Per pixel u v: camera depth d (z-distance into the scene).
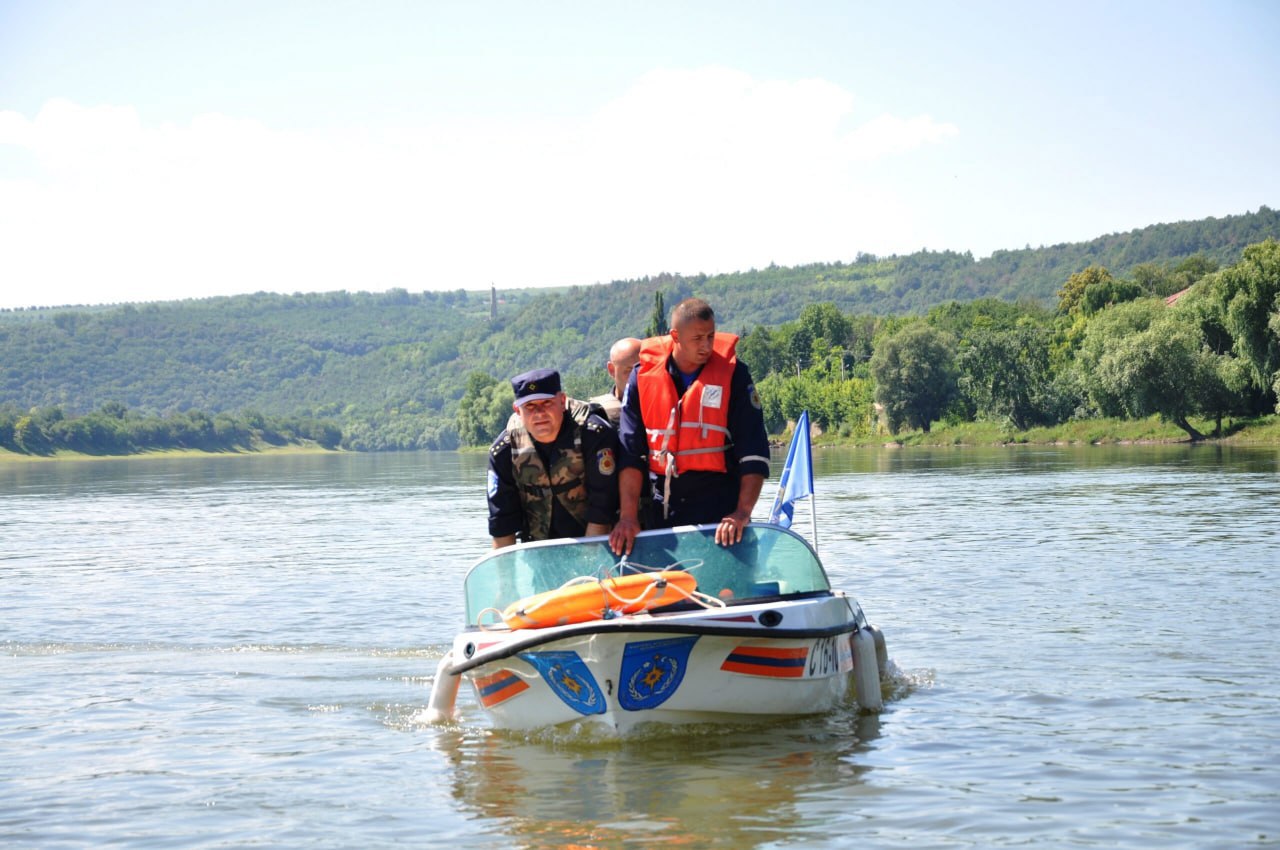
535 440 8.38
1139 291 130.00
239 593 17.09
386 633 13.40
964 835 6.03
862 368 140.88
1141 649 10.94
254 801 6.95
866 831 6.10
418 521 31.12
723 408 8.44
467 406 166.38
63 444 190.50
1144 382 73.69
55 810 6.83
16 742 8.52
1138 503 28.98
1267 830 6.05
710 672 7.84
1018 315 151.50
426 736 8.50
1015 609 13.52
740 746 7.80
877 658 9.71
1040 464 54.47
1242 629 11.79
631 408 8.50
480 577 8.67
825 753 7.59
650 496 8.65
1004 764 7.30
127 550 24.50
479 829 6.30
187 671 11.32
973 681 9.78
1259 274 67.81
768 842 5.96
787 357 161.62
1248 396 73.56
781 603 8.16
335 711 9.46
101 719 9.27
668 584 8.05
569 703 7.91
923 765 7.29
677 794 6.75
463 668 8.33
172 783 7.38
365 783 7.27
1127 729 8.09
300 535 27.48
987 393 96.75
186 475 85.19
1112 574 16.23
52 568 21.11
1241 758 7.34
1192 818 6.25
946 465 58.16
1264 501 28.27
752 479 8.35
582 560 8.30
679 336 8.33
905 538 22.33
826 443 115.38
